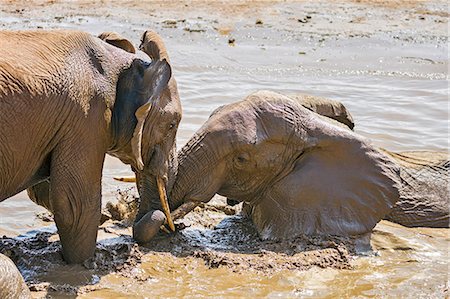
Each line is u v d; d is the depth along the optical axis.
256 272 11.62
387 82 23.09
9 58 10.14
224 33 27.62
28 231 12.73
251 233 12.96
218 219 13.50
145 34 11.62
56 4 30.27
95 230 11.26
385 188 12.83
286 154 12.77
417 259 12.34
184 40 26.41
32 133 10.28
